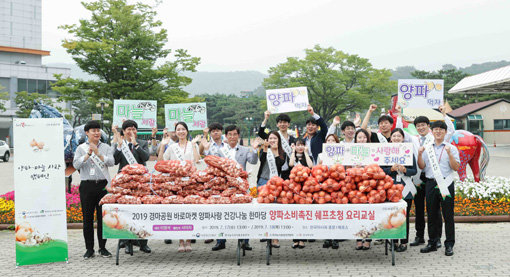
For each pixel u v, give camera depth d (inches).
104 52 1075.3
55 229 266.1
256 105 4104.3
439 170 271.3
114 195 257.4
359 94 1977.1
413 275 234.2
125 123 292.4
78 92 1151.6
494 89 1250.0
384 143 265.9
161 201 256.7
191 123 414.0
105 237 253.8
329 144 267.9
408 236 300.0
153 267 254.7
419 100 358.0
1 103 2156.7
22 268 255.1
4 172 945.5
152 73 1137.4
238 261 257.4
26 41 3203.7
